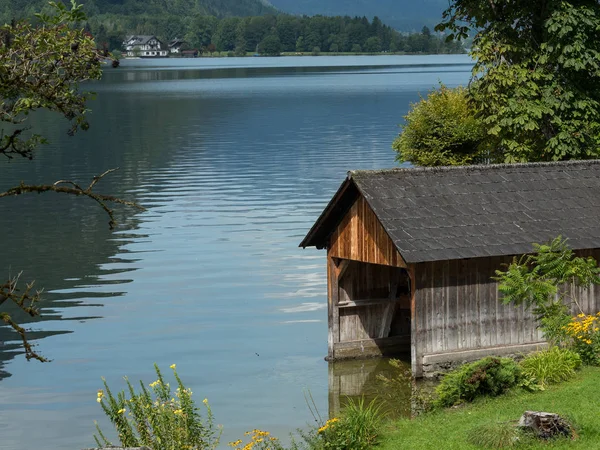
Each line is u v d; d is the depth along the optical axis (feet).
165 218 199.21
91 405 94.89
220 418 88.58
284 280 148.97
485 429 63.93
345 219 101.40
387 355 107.24
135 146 329.52
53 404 95.25
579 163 107.04
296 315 129.49
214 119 436.76
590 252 98.22
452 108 167.02
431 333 93.20
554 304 88.22
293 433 83.46
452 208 96.02
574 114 136.26
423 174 99.35
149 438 59.36
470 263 94.53
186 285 145.89
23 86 47.96
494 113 139.95
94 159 295.07
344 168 261.44
